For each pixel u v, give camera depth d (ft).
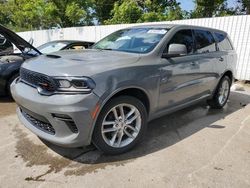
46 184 8.66
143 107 11.11
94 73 9.36
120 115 10.55
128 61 10.70
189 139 12.50
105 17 77.05
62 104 8.95
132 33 14.14
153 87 11.31
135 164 10.07
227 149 11.59
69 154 10.63
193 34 14.61
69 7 66.90
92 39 39.50
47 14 69.31
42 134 9.88
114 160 10.31
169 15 63.00
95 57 10.90
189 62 13.43
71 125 9.30
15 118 14.49
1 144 11.30
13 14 88.63
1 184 8.59
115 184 8.79
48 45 26.16
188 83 13.58
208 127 14.17
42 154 10.56
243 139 12.74
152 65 11.25
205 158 10.71
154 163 10.18
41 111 9.38
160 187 8.71
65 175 9.20
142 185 8.78
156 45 12.11
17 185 8.57
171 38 12.80
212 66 15.57
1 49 18.65
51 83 9.29
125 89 10.35
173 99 12.83
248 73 26.73
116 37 14.62
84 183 8.78
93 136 9.79
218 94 17.25
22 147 11.06
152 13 59.26
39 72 9.78
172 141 12.21
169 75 12.08
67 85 9.11
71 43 25.58
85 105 9.04
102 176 9.21
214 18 28.40
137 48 12.43
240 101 20.01
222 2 63.52
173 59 12.46
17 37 17.89
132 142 11.03
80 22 72.69
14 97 11.05
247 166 10.23
